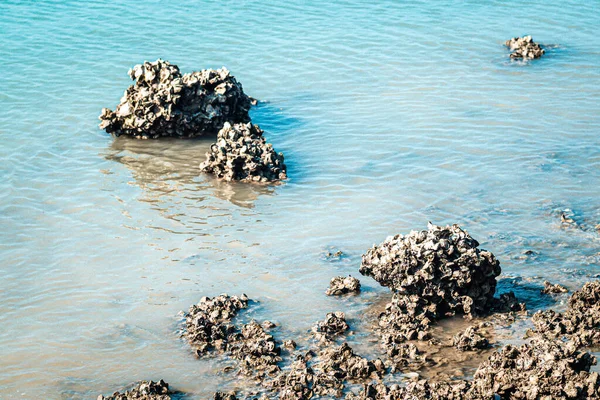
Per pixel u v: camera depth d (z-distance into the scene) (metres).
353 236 21.22
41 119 29.55
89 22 39.94
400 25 40.19
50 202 23.77
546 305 17.61
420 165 25.48
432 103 30.75
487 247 20.17
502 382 14.31
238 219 22.53
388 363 15.81
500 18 41.19
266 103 31.17
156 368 16.06
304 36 38.56
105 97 31.50
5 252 20.95
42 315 18.12
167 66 28.92
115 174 25.67
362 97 31.61
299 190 24.22
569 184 23.66
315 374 15.38
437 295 17.31
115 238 21.62
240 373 15.76
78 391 15.45
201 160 26.77
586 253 19.70
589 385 13.85
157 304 18.42
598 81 32.69
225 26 39.81
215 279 19.39
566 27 39.62
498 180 24.14
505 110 29.83
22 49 36.25
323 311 17.89
